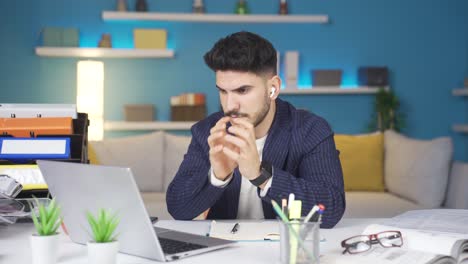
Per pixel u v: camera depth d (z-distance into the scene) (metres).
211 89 5.44
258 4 5.45
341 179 1.77
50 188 1.36
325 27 5.51
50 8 5.23
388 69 5.57
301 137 1.82
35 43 5.22
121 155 4.12
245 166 1.54
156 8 5.37
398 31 5.57
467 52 5.61
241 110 1.58
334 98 5.52
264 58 1.56
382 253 1.25
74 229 1.38
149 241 1.21
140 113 5.24
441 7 5.59
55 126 1.83
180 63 5.40
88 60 5.05
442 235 1.31
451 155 3.76
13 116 1.86
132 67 5.36
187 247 1.30
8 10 5.19
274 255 1.27
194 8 5.35
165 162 4.21
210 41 5.43
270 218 1.86
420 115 5.60
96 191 1.23
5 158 1.77
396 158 4.11
